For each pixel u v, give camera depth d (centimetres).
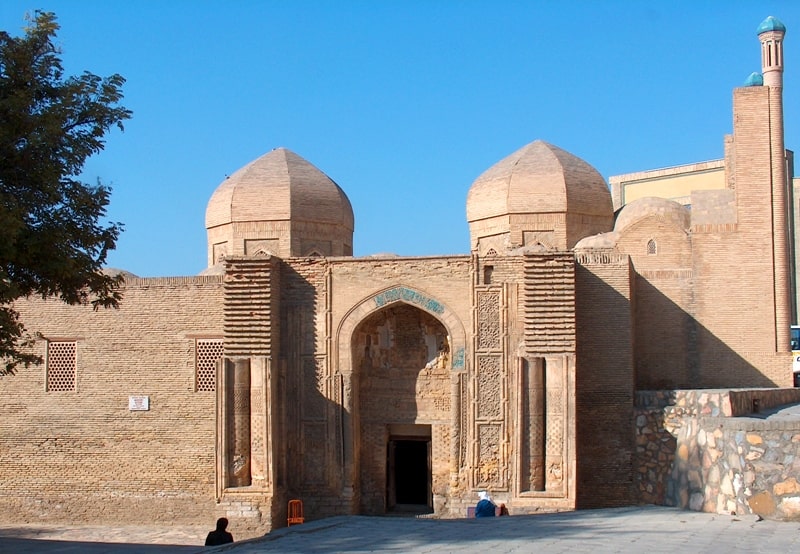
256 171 3097
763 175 2447
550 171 2923
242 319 2144
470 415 2134
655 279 2450
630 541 1030
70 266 1406
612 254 2228
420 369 2283
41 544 1338
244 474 2122
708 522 1171
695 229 2456
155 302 2383
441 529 1296
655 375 2422
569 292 2048
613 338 2197
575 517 1405
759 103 2466
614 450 2155
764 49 2530
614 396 2175
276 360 2184
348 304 2206
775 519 1179
